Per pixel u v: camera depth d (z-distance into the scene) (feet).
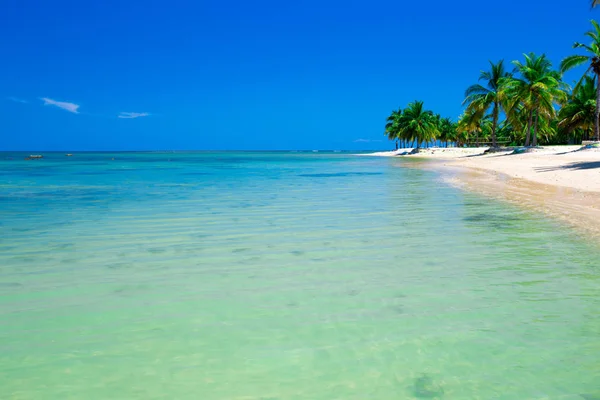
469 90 177.06
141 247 21.70
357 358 10.36
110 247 21.74
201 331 11.89
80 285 15.76
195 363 10.22
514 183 54.85
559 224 26.53
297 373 9.76
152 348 10.96
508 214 30.58
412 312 12.94
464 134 345.10
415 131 267.59
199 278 16.53
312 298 14.26
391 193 46.19
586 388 9.04
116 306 13.74
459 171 87.20
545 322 12.07
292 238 23.61
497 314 12.67
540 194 41.96
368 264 18.21
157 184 62.54
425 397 8.82
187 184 62.39
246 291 15.01
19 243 22.61
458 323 12.11
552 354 10.34
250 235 24.50
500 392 8.95
